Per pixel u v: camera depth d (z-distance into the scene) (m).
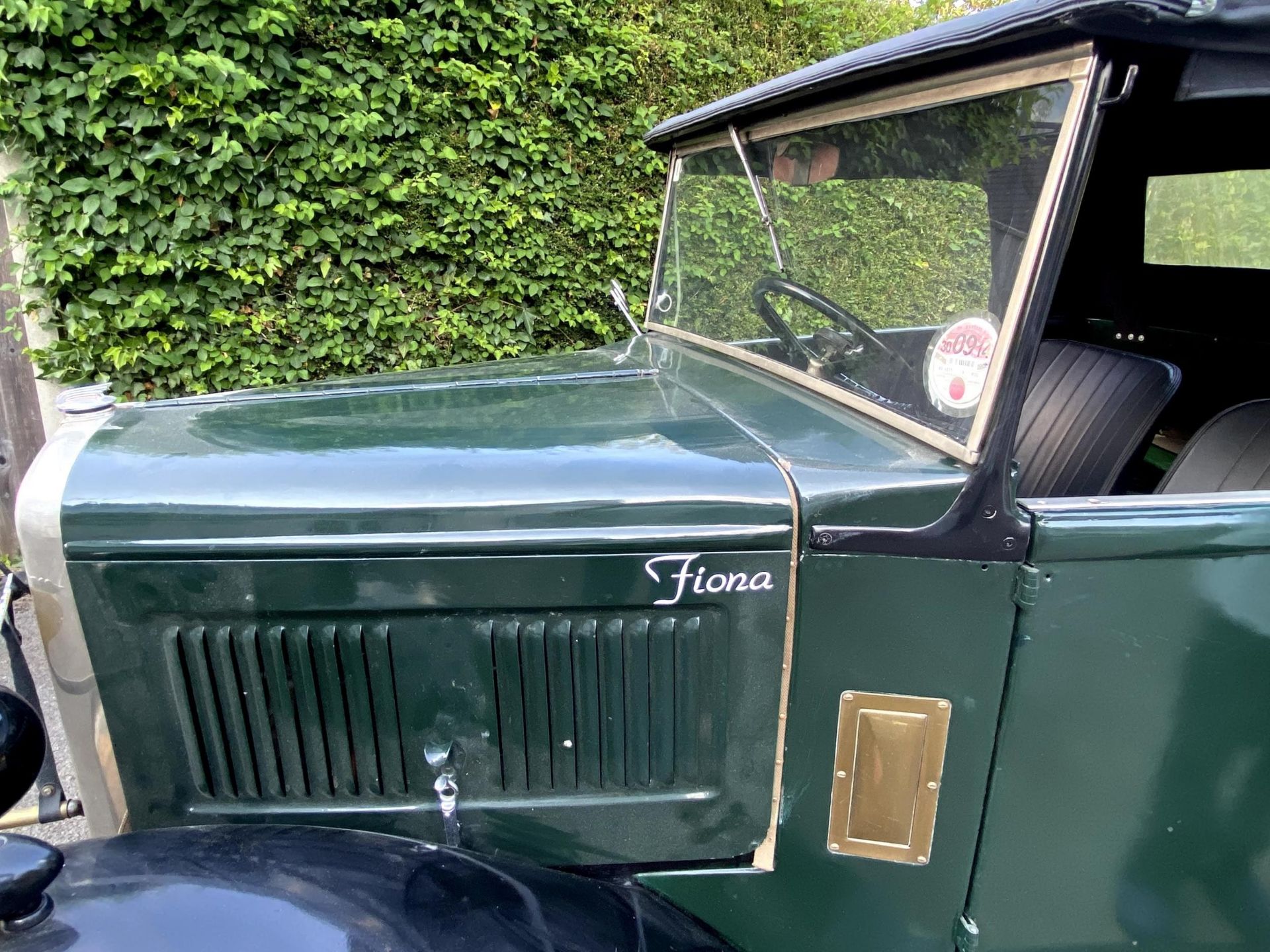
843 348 1.54
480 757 1.35
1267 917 1.44
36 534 1.25
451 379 1.91
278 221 3.95
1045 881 1.34
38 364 3.80
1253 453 1.61
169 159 3.64
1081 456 2.01
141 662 1.29
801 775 1.32
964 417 1.21
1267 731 1.31
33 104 3.45
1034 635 1.21
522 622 1.29
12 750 1.08
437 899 1.11
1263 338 2.12
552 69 4.34
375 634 1.29
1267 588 1.23
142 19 3.63
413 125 4.14
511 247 4.52
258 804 1.37
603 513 1.25
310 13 3.88
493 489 1.26
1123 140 2.17
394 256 4.24
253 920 1.01
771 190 1.81
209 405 1.68
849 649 1.25
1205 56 1.04
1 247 3.79
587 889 1.29
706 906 1.40
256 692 1.32
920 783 1.29
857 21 5.46
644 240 4.83
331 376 4.29
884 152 1.43
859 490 1.20
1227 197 2.11
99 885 1.05
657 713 1.34
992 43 1.11
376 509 1.24
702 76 4.80
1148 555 1.19
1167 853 1.35
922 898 1.35
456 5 4.09
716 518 1.24
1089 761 1.28
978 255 1.23
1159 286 2.41
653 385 1.81
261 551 1.24
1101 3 0.93
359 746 1.34
